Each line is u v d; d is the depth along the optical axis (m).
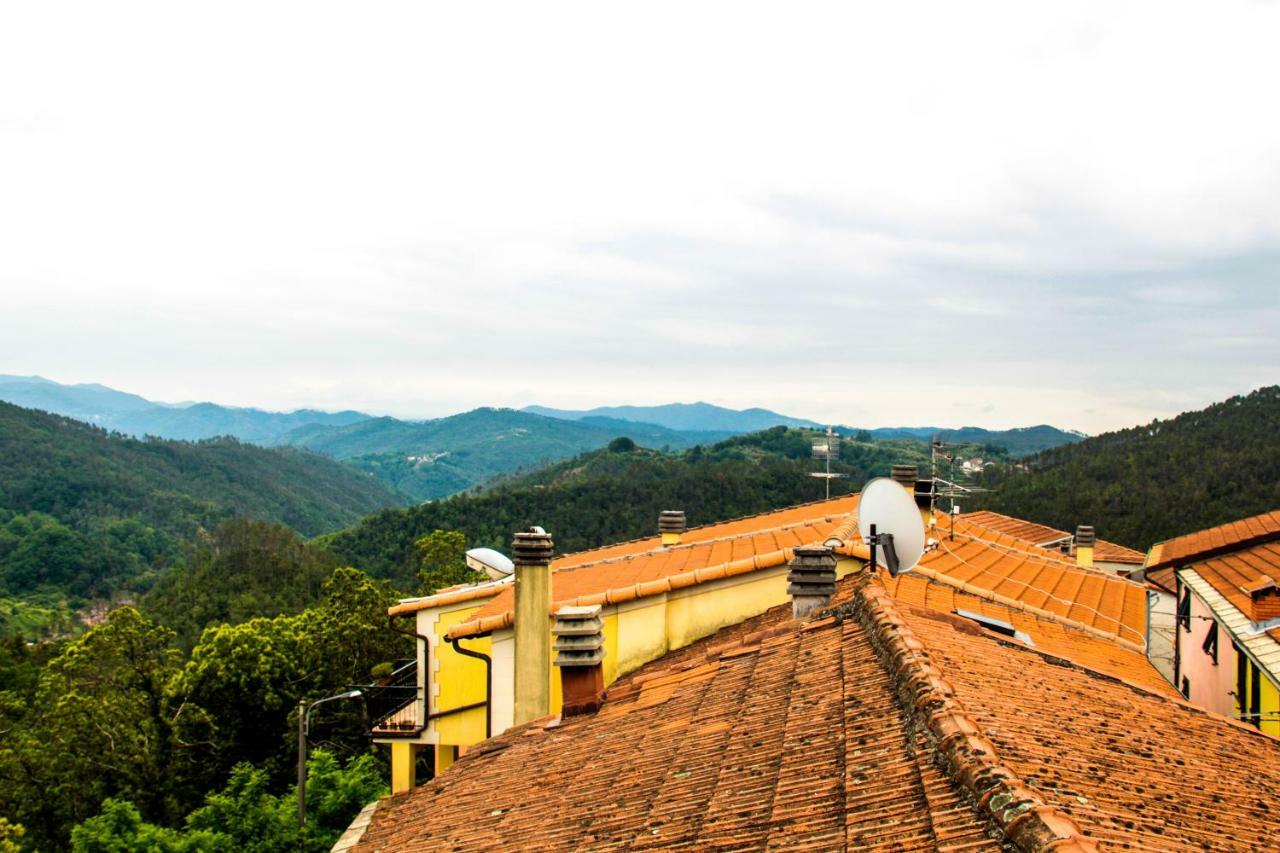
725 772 6.66
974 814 4.46
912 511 11.20
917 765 5.36
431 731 18.06
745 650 10.55
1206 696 17.59
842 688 7.48
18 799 32.19
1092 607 16.94
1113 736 6.91
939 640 8.57
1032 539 34.16
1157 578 22.88
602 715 10.79
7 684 58.50
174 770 33.97
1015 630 12.70
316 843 24.81
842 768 5.80
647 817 6.48
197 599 82.38
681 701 9.61
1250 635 13.14
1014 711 6.71
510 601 17.09
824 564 11.70
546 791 8.50
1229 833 5.20
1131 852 4.27
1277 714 12.34
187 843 24.14
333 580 37.25
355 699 35.38
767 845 5.06
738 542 19.75
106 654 34.28
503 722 16.06
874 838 4.63
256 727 35.62
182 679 35.28
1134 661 13.48
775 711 7.66
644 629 15.09
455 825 8.72
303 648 36.62
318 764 27.14
